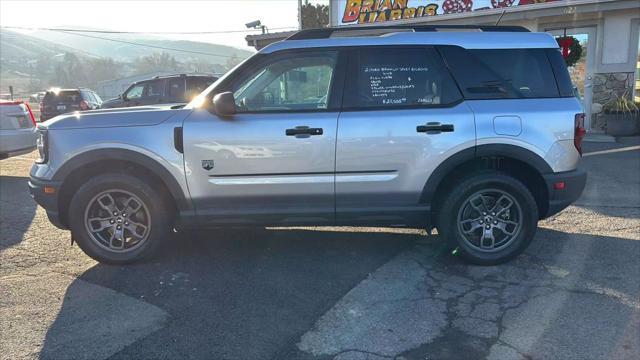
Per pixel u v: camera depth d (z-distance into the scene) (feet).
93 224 14.71
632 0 34.09
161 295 12.93
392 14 41.81
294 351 10.36
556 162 14.30
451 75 14.33
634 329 11.02
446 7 39.91
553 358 10.03
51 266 14.96
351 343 10.64
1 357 10.17
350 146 13.96
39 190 14.51
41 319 11.72
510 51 14.53
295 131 13.89
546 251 15.72
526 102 14.34
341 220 14.57
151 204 14.46
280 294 12.93
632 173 25.54
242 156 14.01
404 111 14.08
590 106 38.81
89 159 14.17
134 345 10.59
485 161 14.87
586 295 12.66
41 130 14.79
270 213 14.38
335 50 14.42
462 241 14.57
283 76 14.47
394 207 14.40
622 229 17.60
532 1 37.55
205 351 10.37
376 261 15.14
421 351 10.32
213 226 14.70
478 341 10.68
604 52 37.63
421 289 13.16
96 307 12.30
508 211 14.66
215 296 12.85
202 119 14.10
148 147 14.03
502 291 12.99
